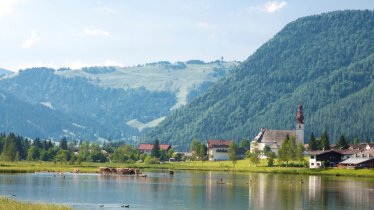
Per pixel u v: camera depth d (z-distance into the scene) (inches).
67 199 5767.7
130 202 5620.1
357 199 6082.7
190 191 6850.4
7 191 6451.8
